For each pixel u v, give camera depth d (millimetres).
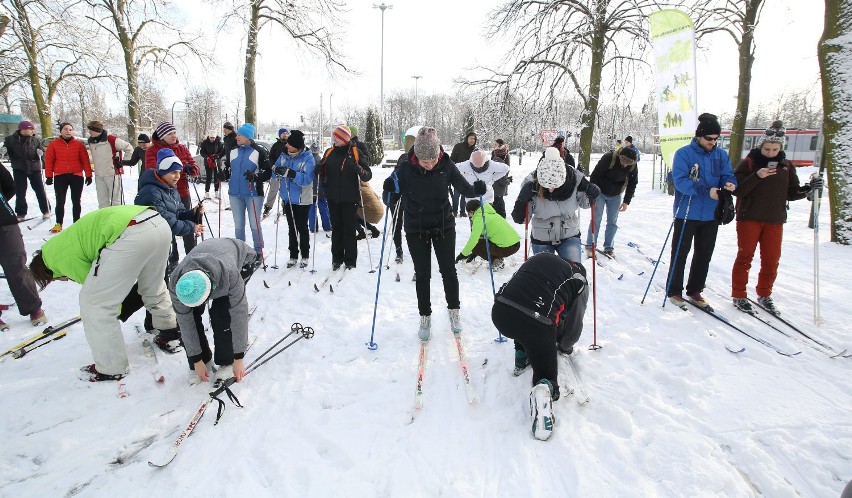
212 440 2898
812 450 2709
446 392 3367
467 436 2902
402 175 3848
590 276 5809
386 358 3873
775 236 4418
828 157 6855
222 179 6402
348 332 4340
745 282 4598
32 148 8492
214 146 12031
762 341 3955
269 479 2625
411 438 2889
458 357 3838
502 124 13984
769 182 4340
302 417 3094
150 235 3398
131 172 18391
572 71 12508
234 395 3248
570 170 4031
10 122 26391
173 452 2719
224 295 3193
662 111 5953
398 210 6266
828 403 3119
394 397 3309
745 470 2582
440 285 5645
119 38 14938
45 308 4789
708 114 4348
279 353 3938
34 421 3014
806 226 8320
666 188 15047
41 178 8688
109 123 42906
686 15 5520
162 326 3834
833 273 5523
